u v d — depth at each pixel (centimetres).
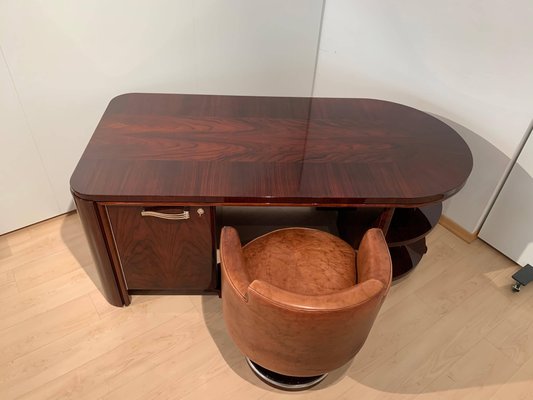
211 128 159
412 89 202
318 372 125
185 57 201
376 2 199
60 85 173
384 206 135
